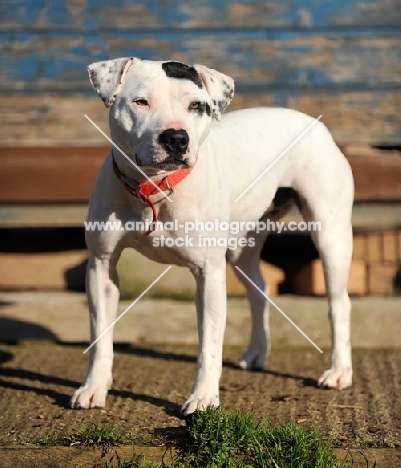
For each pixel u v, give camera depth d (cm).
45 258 789
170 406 532
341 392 579
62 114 803
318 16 829
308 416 514
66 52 820
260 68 816
